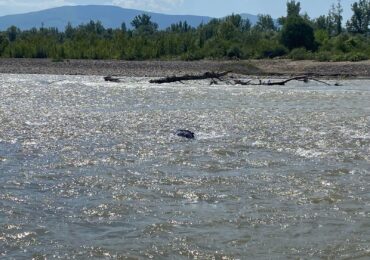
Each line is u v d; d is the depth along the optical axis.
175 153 22.42
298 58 99.69
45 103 41.91
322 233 13.38
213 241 12.91
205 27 160.38
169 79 65.50
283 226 13.85
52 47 116.81
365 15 173.25
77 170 19.48
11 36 175.50
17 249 12.48
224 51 110.25
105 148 23.61
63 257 12.07
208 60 104.75
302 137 26.41
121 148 23.62
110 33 189.88
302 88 57.44
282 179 18.19
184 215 14.64
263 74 79.25
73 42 118.44
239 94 49.81
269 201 15.81
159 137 26.36
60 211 15.02
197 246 12.62
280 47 108.19
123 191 16.84
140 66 90.38
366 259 11.96
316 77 74.50
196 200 15.96
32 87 56.66
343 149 23.42
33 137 26.33
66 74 81.12
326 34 122.62
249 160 21.09
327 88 57.53
